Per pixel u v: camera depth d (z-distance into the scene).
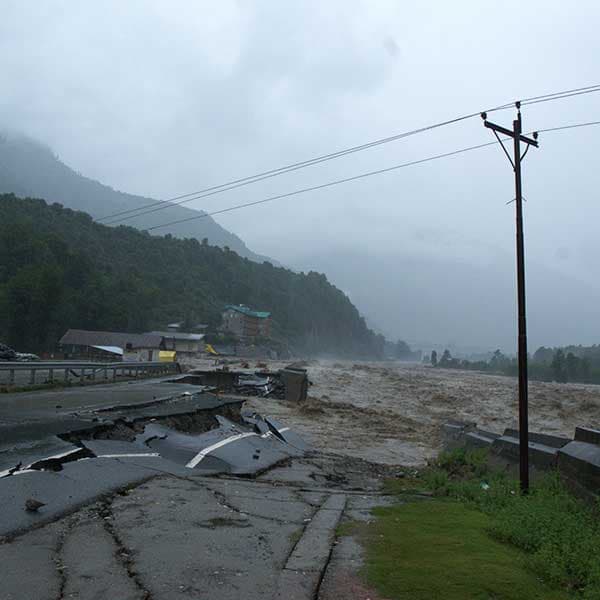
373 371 98.75
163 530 6.22
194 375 34.59
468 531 6.70
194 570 5.09
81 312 93.94
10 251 90.31
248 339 144.50
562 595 4.86
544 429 29.92
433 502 8.77
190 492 8.08
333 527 6.80
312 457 14.66
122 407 14.68
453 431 19.84
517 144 11.71
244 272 177.50
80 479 7.82
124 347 83.06
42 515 6.32
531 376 125.25
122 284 108.75
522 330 11.11
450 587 4.81
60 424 11.48
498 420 32.88
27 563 5.04
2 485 6.99
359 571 5.20
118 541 5.78
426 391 52.69
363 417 27.36
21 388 20.89
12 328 77.69
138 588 4.64
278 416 25.05
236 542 5.96
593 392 62.59
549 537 6.20
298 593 4.68
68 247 102.31
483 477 12.56
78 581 4.73
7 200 112.12
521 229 11.46
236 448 11.83
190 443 11.53
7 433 10.45
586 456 9.90
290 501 8.20
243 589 4.73
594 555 5.66
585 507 8.53
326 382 57.53
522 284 11.27
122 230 144.38
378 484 11.48
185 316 128.12
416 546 6.03
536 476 11.72
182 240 171.88
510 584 4.90
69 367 24.84
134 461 9.47
